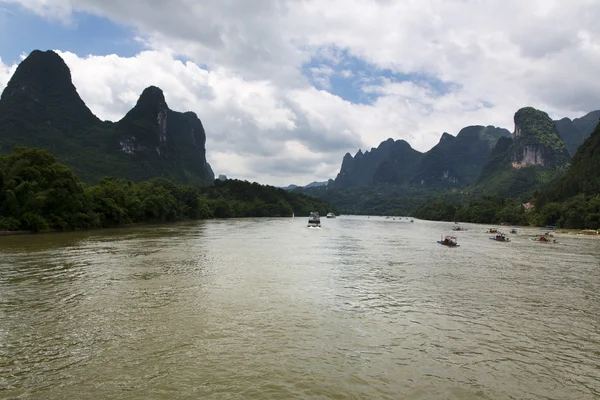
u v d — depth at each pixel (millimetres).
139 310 17234
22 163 60594
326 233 74750
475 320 17016
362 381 10852
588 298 21672
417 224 137000
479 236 77312
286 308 18078
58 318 15945
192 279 24234
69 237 52750
